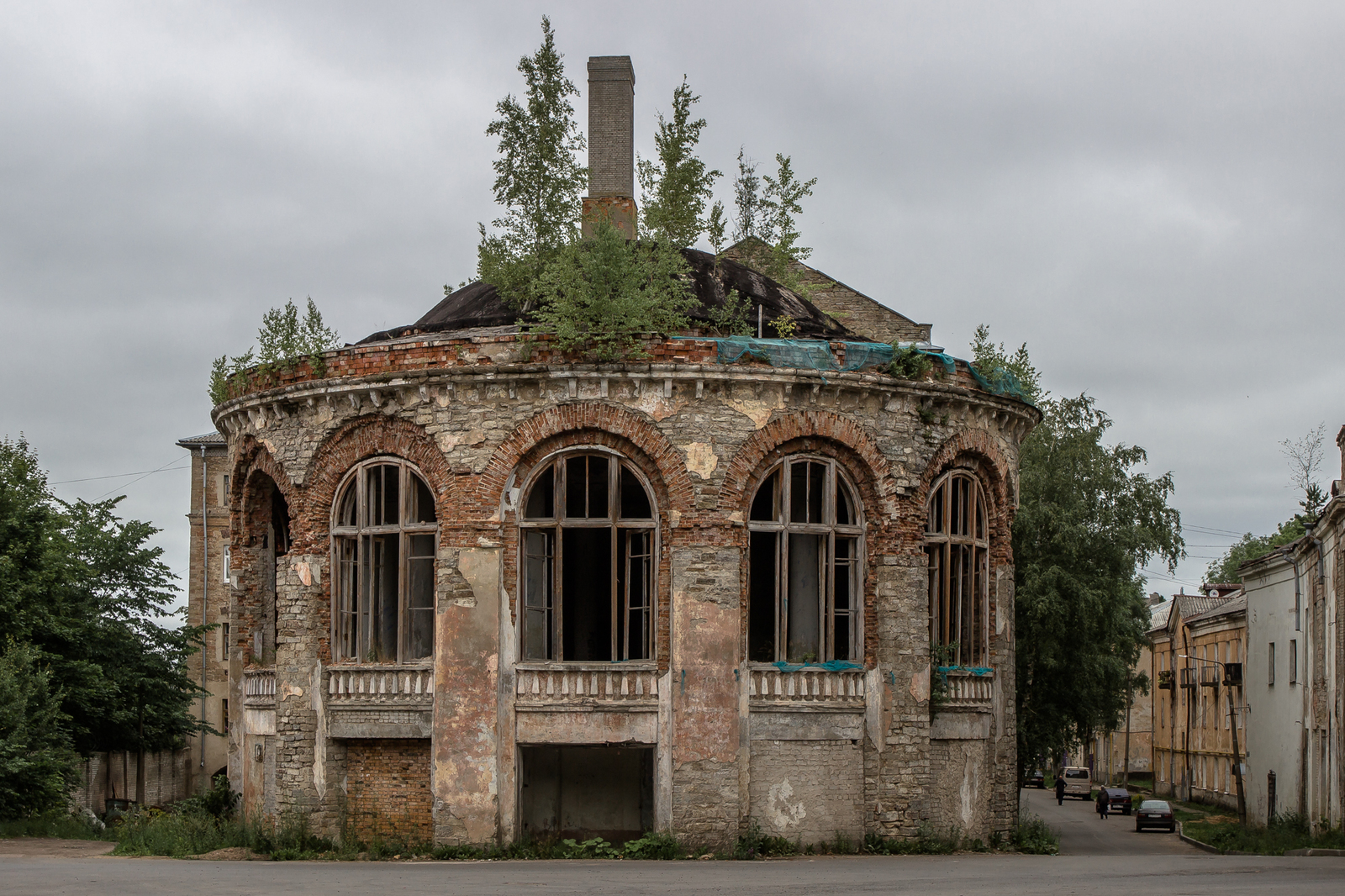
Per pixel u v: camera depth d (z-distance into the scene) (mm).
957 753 30438
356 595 29547
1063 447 51000
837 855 27453
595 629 29922
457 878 20766
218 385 32562
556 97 32406
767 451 27922
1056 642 47156
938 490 30484
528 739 27391
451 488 27953
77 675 43312
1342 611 39875
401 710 28203
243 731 32469
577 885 19375
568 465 28609
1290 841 39969
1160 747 86375
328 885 19438
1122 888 18719
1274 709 52781
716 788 26828
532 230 31828
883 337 50906
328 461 29672
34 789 35375
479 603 27516
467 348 28359
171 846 28328
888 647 28672
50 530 43750
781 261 44375
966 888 18719
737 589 27375
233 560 33219
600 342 27594
